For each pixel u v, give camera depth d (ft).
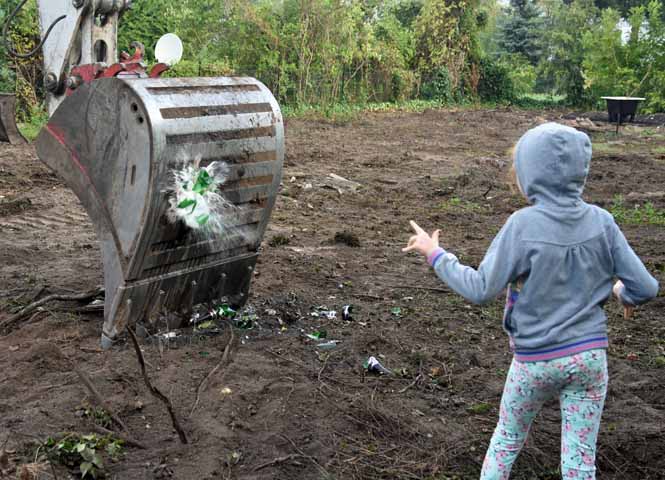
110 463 12.54
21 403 14.43
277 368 16.31
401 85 101.96
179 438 13.37
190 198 15.99
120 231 15.99
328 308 20.79
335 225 32.76
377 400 15.31
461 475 12.95
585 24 130.31
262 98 17.49
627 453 13.94
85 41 18.75
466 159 54.80
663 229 33.73
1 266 23.36
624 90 106.32
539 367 10.24
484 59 118.93
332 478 12.49
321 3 83.15
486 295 10.20
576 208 10.34
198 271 17.54
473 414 15.12
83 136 16.07
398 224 33.58
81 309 19.04
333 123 75.41
